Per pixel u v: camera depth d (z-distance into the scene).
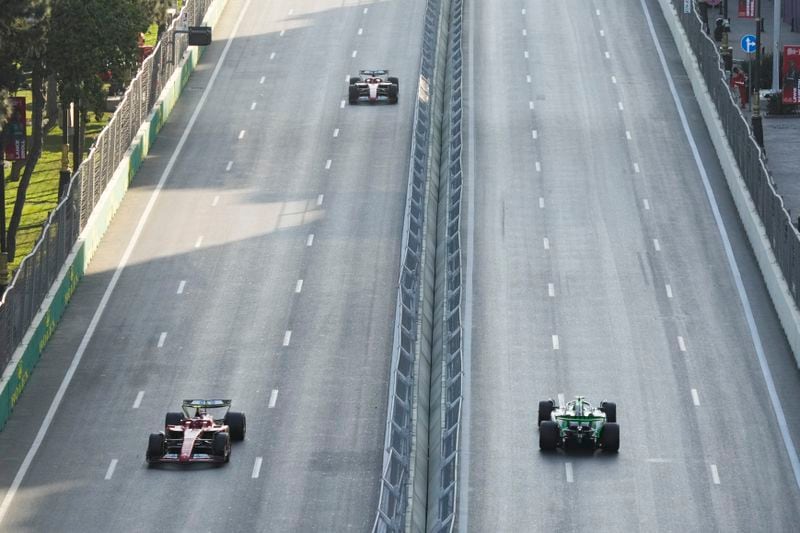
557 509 188.75
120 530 182.12
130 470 198.12
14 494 191.88
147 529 182.38
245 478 195.62
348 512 187.12
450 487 170.62
